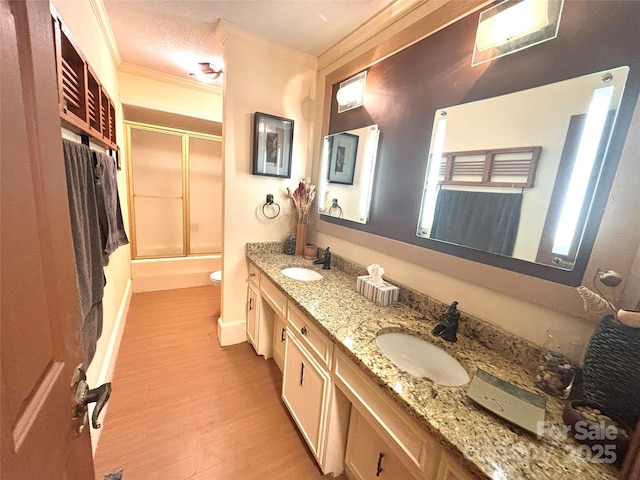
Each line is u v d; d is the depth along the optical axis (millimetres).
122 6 1578
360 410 973
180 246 3746
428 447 723
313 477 1267
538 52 905
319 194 2170
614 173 757
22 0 424
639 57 715
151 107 2758
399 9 1411
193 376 1887
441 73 1229
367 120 1683
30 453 412
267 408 1653
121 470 1231
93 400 617
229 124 1938
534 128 921
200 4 1540
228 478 1233
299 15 1593
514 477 557
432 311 1269
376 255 1647
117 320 2195
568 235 845
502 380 830
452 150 1188
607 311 741
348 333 1095
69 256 593
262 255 2197
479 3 1069
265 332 2104
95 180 1402
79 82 1214
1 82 365
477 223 1096
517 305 987
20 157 413
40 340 464
